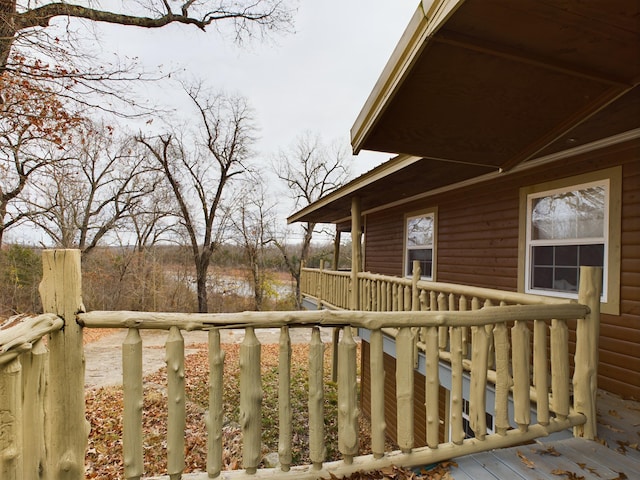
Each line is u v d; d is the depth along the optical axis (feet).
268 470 5.56
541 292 13.69
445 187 19.39
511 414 9.59
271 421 19.79
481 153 9.84
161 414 17.40
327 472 5.61
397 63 6.22
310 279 35.81
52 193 40.04
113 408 18.02
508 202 15.48
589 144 11.51
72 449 4.76
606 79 6.48
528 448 6.61
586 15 4.87
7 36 15.89
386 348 16.57
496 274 16.06
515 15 4.87
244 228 67.41
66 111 20.67
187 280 62.18
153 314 5.14
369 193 21.53
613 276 10.93
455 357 6.43
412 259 23.73
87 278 51.31
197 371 26.63
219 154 63.41
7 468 3.69
